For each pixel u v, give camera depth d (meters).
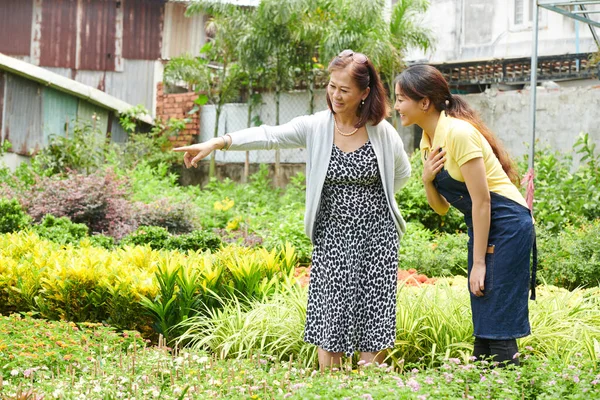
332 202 3.92
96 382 3.34
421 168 10.97
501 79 13.99
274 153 15.05
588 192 9.64
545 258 7.17
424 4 13.45
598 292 5.49
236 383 3.38
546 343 4.11
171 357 3.86
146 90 17.64
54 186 9.88
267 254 5.61
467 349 4.07
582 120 12.70
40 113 14.34
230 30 14.62
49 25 17.20
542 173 10.16
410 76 3.58
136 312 4.89
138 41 17.56
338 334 3.87
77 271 5.02
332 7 13.69
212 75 15.86
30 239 6.62
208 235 7.83
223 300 5.06
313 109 15.06
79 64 17.33
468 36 16.20
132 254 5.86
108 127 15.84
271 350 4.13
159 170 14.06
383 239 3.95
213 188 13.71
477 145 3.44
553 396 2.84
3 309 5.41
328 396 2.79
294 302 4.63
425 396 2.75
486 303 3.45
